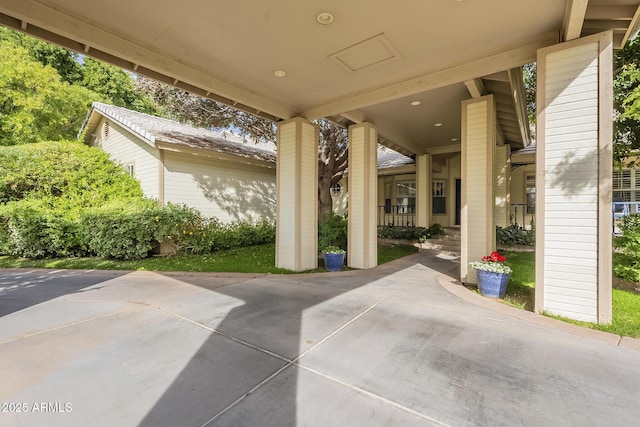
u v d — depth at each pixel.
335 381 2.16
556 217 3.41
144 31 3.59
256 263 6.90
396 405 1.90
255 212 11.69
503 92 5.12
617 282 4.86
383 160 12.77
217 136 12.82
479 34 3.59
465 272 4.98
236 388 2.08
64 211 8.05
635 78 5.13
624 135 6.53
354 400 1.95
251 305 3.88
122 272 5.98
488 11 3.15
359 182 6.54
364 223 6.43
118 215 7.23
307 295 4.34
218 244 8.87
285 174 6.28
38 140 12.01
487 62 4.07
